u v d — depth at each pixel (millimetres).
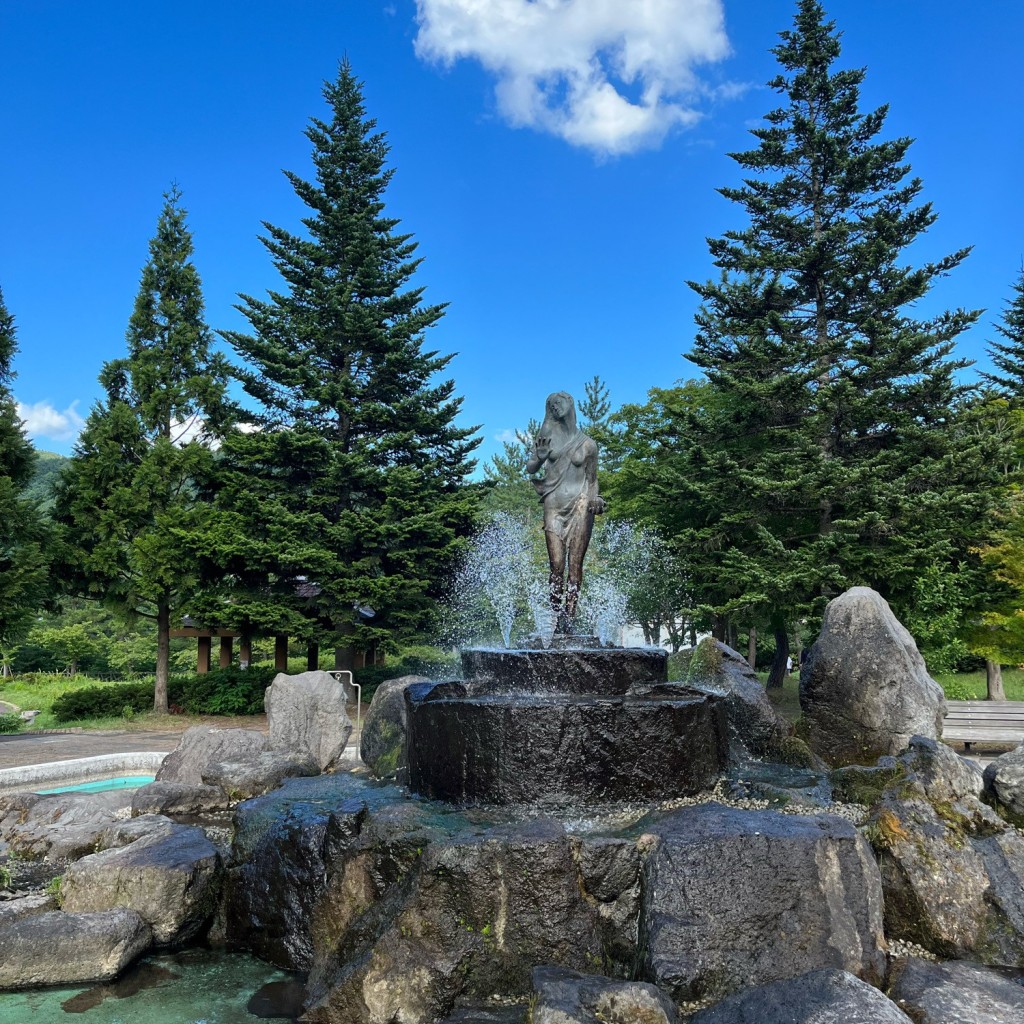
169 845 7328
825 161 24156
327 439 25000
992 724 13781
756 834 5504
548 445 9719
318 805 7430
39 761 13492
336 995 5285
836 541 20281
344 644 23297
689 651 11078
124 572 24766
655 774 7102
